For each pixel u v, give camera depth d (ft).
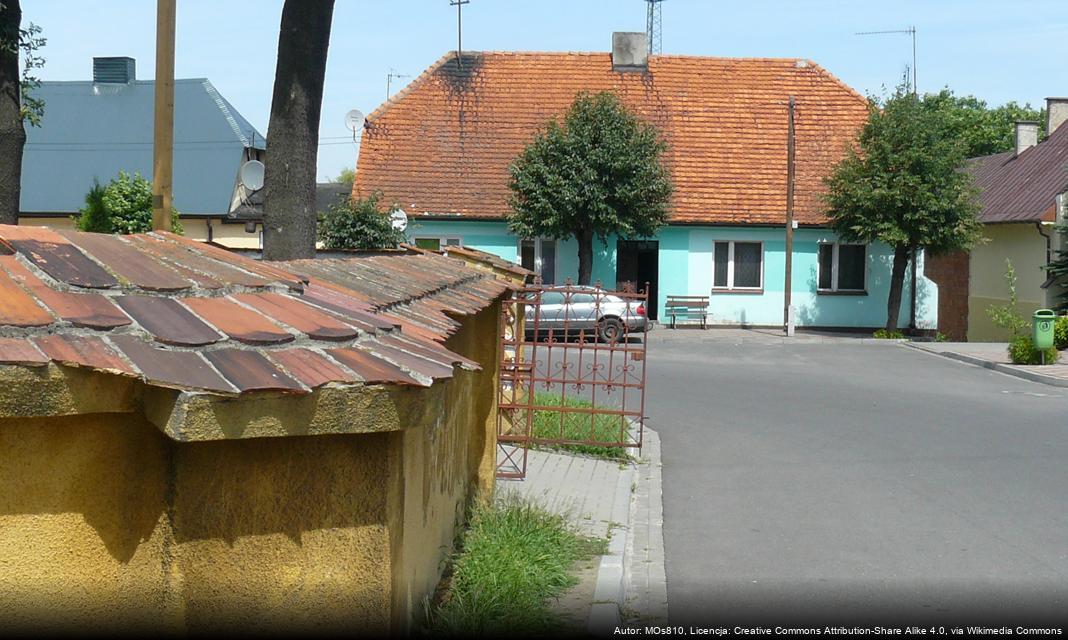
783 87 120.26
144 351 9.66
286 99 37.50
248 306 11.59
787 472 37.22
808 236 109.50
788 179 101.86
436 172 111.55
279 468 11.51
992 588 22.72
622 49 120.98
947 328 132.57
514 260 109.40
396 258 27.50
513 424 36.76
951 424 48.42
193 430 9.14
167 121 32.07
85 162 106.73
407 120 115.14
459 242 109.70
